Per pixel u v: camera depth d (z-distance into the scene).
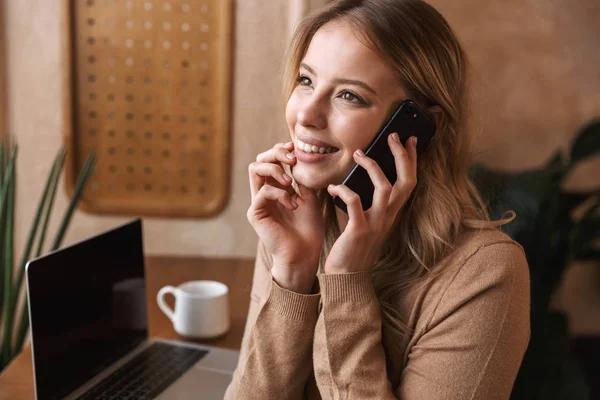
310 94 0.84
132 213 1.99
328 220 0.98
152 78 1.93
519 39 2.09
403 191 0.82
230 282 1.61
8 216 1.50
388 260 0.91
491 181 1.95
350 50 0.79
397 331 0.84
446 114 0.87
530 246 1.92
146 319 1.21
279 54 1.91
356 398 0.77
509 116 2.13
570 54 2.09
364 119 0.81
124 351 1.13
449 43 0.85
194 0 1.88
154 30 1.90
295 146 0.87
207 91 1.94
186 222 2.01
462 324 0.76
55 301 0.95
